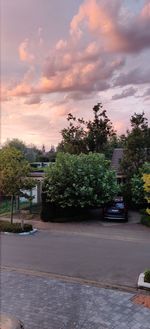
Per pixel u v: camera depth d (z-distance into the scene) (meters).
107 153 37.41
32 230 19.80
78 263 13.66
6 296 10.16
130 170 28.55
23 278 11.80
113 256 14.74
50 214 22.94
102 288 10.87
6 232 19.20
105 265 13.41
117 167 33.41
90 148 36.34
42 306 9.46
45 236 18.80
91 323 8.48
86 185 22.67
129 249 16.03
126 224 22.45
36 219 23.70
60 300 9.88
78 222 23.02
